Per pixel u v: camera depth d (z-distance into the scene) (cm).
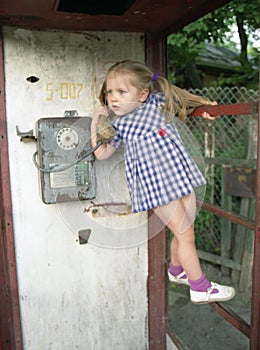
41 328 190
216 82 471
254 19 381
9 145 170
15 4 138
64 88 174
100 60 177
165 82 142
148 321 206
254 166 300
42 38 168
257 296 129
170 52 437
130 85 137
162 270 202
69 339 196
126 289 200
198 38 417
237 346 247
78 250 188
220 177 340
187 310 295
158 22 166
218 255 348
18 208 176
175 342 193
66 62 173
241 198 319
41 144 157
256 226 128
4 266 181
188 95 147
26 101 169
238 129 324
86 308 195
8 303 183
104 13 151
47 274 186
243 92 367
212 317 284
